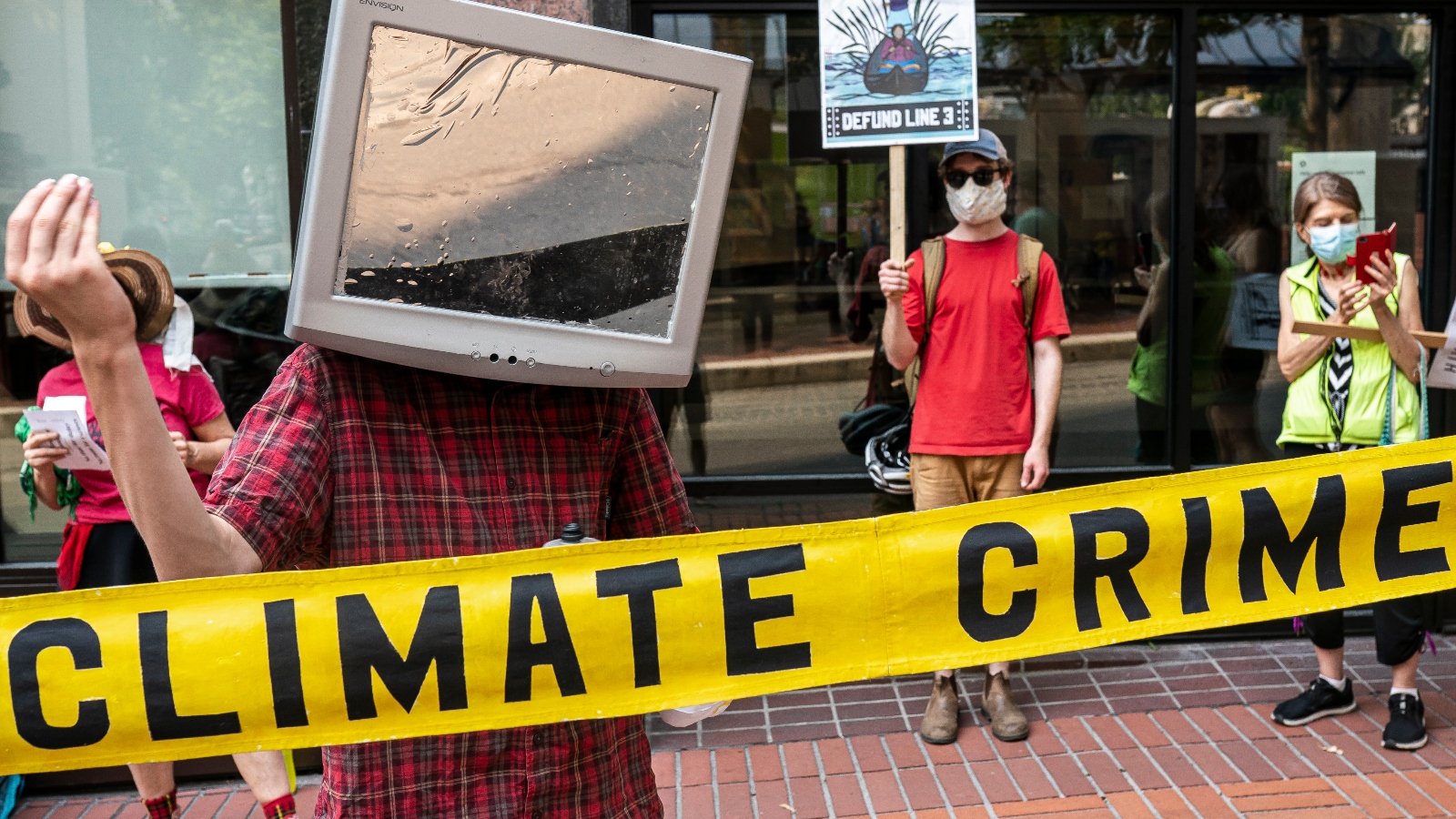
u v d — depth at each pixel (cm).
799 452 490
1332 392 392
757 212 478
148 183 411
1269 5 464
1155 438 495
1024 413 401
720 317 483
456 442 165
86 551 322
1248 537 212
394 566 161
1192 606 210
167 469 132
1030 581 199
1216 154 479
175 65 406
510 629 166
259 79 408
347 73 140
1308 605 215
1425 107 480
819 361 486
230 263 414
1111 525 203
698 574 178
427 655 164
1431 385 379
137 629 159
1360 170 482
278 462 150
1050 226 482
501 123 150
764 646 182
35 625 159
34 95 405
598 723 173
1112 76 475
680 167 160
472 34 145
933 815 358
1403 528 221
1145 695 439
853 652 188
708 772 394
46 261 119
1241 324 491
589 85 153
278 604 161
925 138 384
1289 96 477
